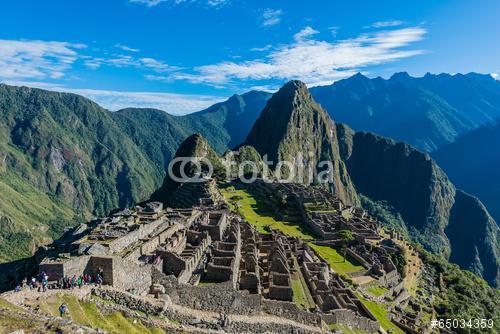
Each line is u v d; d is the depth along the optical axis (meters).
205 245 66.19
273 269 66.56
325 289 68.69
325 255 111.25
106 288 40.62
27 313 31.78
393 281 108.56
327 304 63.12
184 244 64.62
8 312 31.02
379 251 120.56
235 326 46.81
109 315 38.06
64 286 38.75
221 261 58.06
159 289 46.62
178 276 50.44
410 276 125.75
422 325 87.50
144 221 68.12
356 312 67.44
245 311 51.44
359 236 124.00
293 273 73.12
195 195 137.00
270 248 80.88
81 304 37.41
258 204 165.88
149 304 42.25
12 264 71.88
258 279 57.56
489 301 143.25
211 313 47.97
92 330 31.89
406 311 95.31
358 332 62.44
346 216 160.12
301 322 54.91
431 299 119.25
